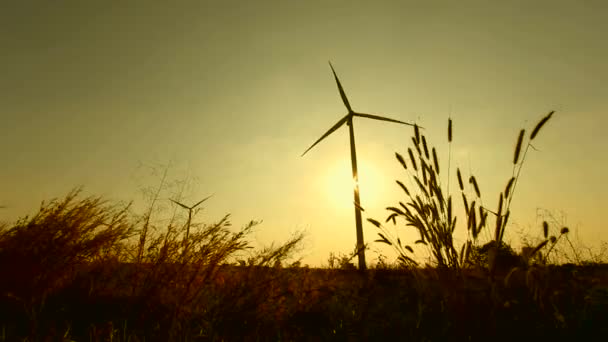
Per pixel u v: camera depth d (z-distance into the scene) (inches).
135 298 170.6
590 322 119.8
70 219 182.2
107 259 189.2
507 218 112.0
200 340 148.0
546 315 122.3
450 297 119.4
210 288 191.9
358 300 205.0
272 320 179.0
